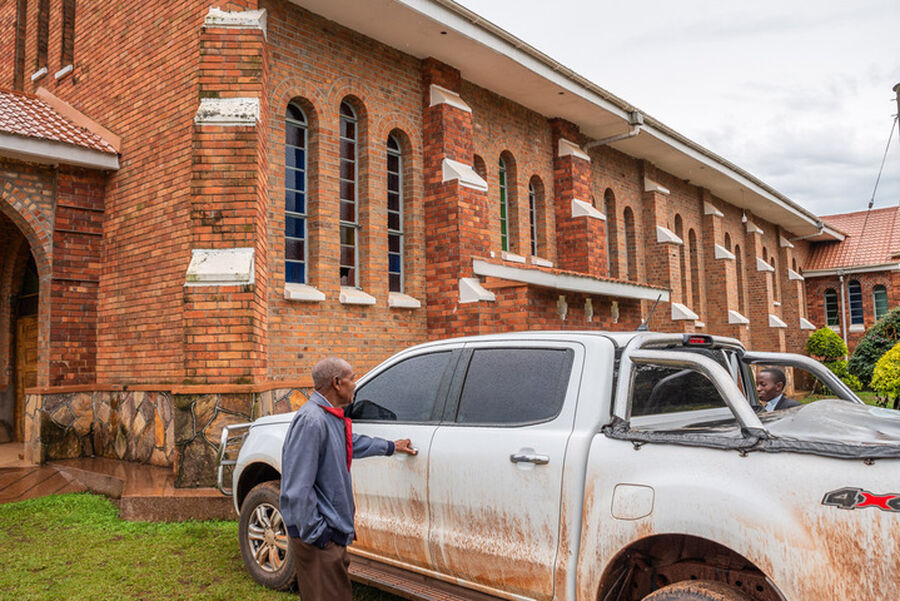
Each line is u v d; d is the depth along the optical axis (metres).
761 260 25.64
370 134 10.92
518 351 3.99
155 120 9.20
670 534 3.06
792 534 2.63
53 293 9.51
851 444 2.70
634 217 18.22
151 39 9.41
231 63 8.31
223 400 7.67
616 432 3.28
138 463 8.95
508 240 13.95
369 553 4.41
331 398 3.59
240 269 7.84
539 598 3.45
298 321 9.58
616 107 14.89
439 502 3.93
